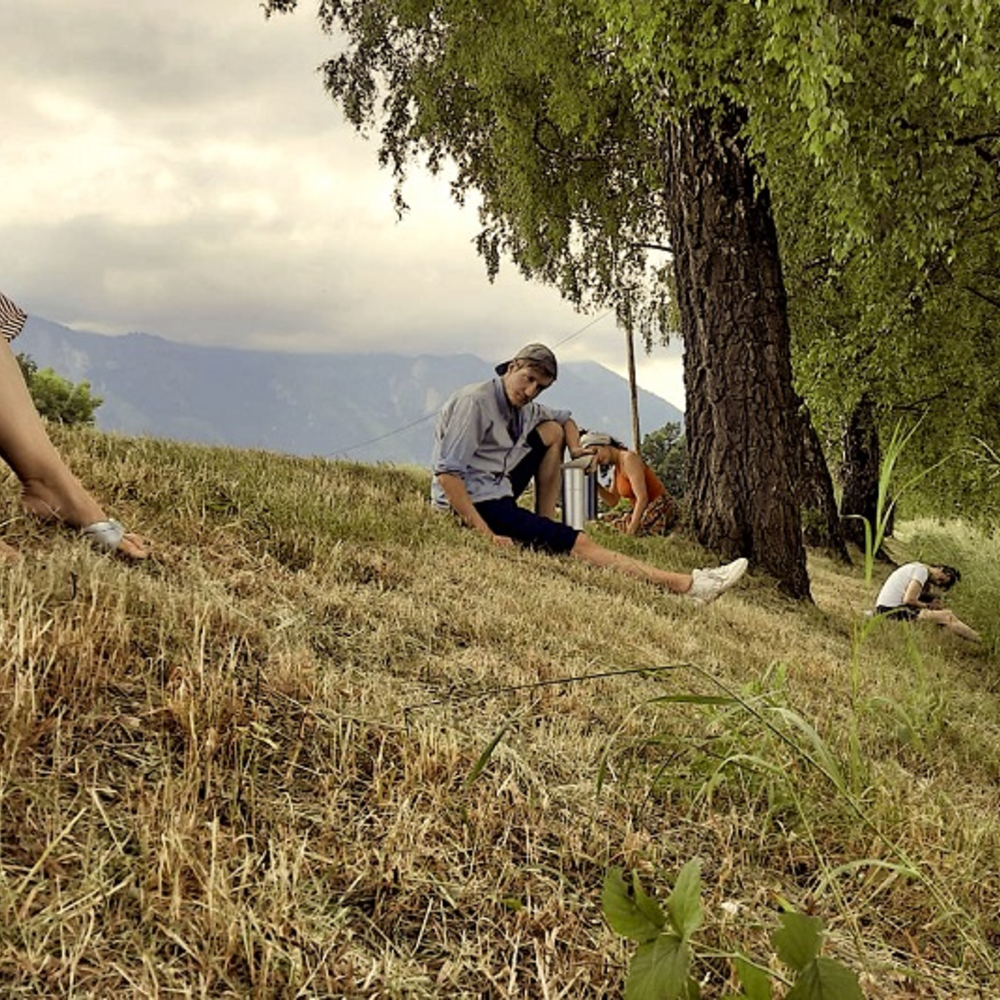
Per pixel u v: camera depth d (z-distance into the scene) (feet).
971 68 21.66
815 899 6.53
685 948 4.04
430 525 17.98
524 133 45.68
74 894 4.66
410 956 5.10
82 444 15.43
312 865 5.64
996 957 6.33
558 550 20.34
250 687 7.57
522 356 20.25
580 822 6.98
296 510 14.76
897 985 5.76
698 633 15.96
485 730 8.12
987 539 38.04
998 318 43.80
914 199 28.22
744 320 28.09
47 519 9.70
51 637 6.88
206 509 13.52
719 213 28.32
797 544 28.22
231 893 5.04
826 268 44.80
